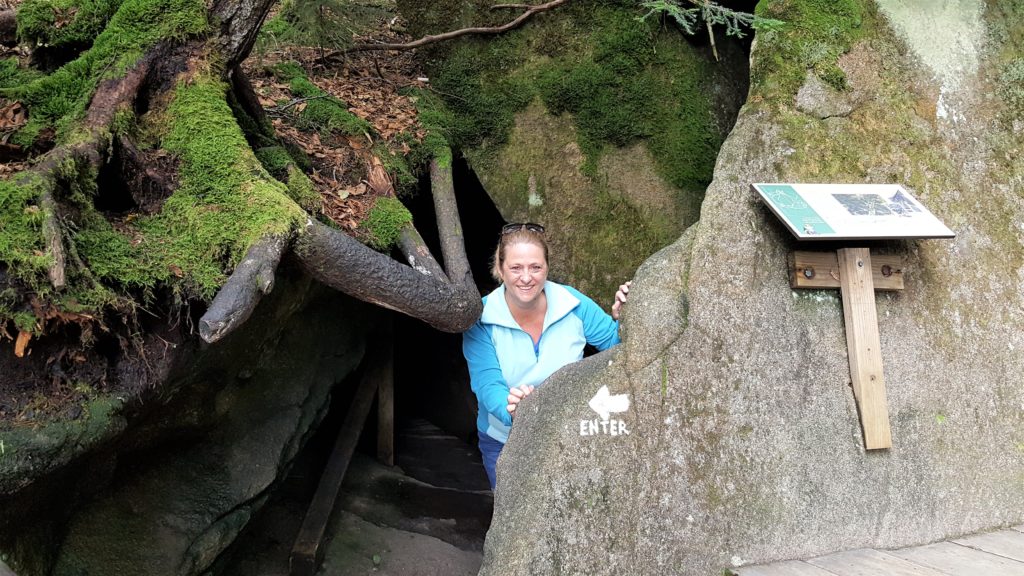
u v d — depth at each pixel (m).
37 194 2.15
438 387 5.73
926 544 2.61
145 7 2.68
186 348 2.45
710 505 2.40
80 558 2.61
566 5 4.31
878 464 2.61
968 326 2.87
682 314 2.52
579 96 4.24
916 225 2.58
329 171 3.44
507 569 2.21
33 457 2.09
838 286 2.65
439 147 3.98
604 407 2.38
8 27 3.09
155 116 2.62
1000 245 3.00
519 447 2.44
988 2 3.24
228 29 2.76
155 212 2.52
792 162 2.79
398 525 4.15
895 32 3.07
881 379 2.61
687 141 4.23
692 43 4.34
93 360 2.26
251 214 2.38
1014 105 3.17
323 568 3.62
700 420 2.46
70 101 2.58
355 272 2.56
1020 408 2.88
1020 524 2.77
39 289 2.05
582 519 2.28
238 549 3.55
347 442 4.30
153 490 2.89
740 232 2.65
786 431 2.53
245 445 3.22
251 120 3.05
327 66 4.22
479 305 2.98
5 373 2.15
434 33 4.39
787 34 2.93
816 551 2.48
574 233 4.20
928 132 3.01
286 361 3.54
